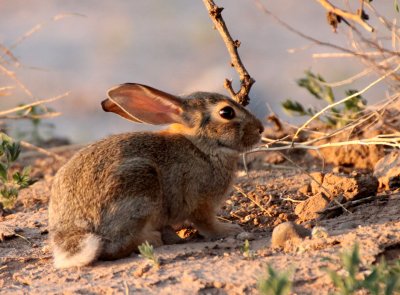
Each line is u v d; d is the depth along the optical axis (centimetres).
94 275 966
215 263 942
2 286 980
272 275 787
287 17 3155
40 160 1634
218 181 1120
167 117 1148
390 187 1177
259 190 1265
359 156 1366
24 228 1182
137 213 1017
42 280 976
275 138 1451
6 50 1445
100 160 1035
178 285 895
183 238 1145
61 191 1034
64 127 2562
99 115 2655
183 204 1096
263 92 2623
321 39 2878
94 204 1012
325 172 1301
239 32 3158
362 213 1071
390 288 770
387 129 1326
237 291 862
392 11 2634
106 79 2936
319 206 1125
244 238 1061
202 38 3192
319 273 869
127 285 916
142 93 1135
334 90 2288
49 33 3250
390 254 912
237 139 1134
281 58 2867
